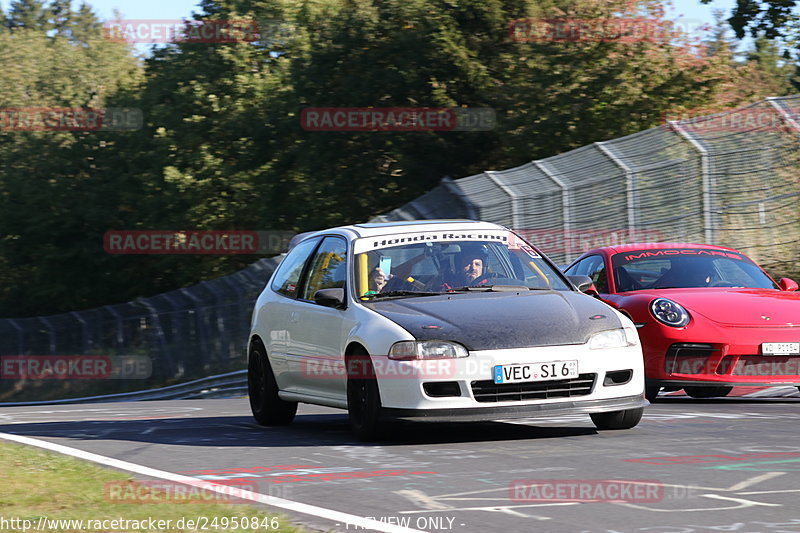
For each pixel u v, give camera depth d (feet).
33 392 397.19
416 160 388.57
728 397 120.16
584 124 353.92
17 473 66.13
